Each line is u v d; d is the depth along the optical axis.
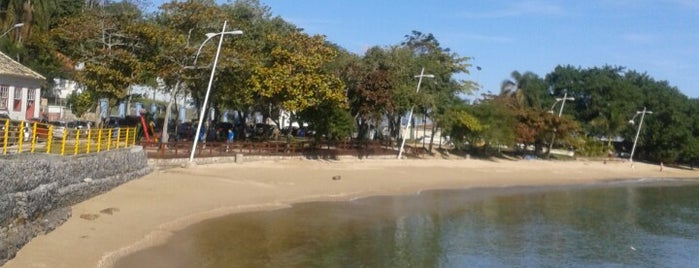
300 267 22.25
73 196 26.41
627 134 103.62
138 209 28.66
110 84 45.59
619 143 108.50
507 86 112.00
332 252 25.00
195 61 47.16
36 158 22.62
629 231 36.34
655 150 101.38
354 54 63.25
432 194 46.88
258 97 53.75
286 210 33.94
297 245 25.77
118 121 57.78
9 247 18.66
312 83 51.91
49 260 19.36
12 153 23.17
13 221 19.97
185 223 27.86
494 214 39.19
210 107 56.56
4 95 42.19
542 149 93.94
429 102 65.25
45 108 60.88
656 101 106.00
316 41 55.88
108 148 33.44
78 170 27.31
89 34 46.19
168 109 48.94
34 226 21.27
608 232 35.53
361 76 59.28
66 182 25.66
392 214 35.88
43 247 20.45
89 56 46.28
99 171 30.17
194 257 22.41
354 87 59.62
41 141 31.14
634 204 50.50
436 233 31.02
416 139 83.62
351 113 62.38
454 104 73.75
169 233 25.62
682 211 47.22
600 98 105.12
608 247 31.00
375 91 58.94
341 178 48.31
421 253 26.28
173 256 22.22
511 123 79.44
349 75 59.09
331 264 23.08
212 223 28.62
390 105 59.75
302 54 53.38
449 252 26.95
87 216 25.28
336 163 56.69
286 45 54.38
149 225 26.28
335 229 29.83
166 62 47.44
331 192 41.81
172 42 46.59
